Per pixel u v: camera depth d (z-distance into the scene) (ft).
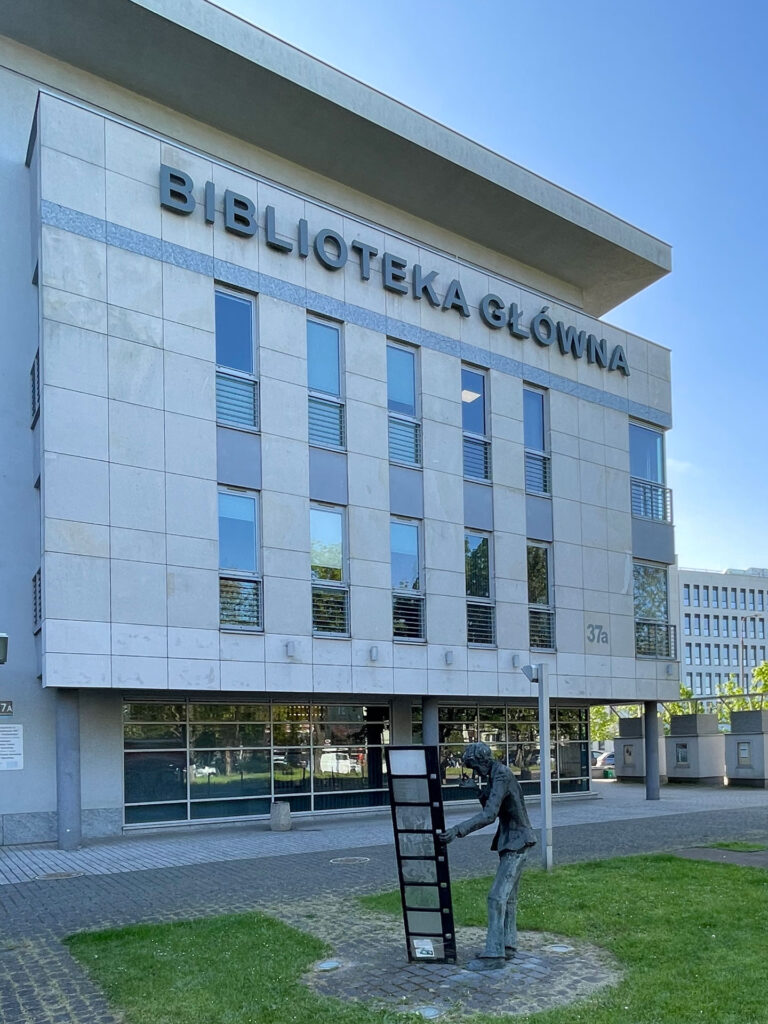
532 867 38.73
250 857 44.45
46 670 47.21
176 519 52.75
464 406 69.97
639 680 79.15
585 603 75.61
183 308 54.80
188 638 52.29
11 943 26.99
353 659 59.77
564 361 77.46
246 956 24.40
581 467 77.36
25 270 56.80
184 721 59.47
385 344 65.00
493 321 71.61
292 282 60.23
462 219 78.95
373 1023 19.16
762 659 368.27
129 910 31.68
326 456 60.59
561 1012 19.47
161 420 52.95
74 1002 21.20
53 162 50.93
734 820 60.13
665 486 85.97
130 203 53.57
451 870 38.93
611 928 26.96
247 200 58.39
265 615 55.93
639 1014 19.11
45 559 47.93
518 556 71.10
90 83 61.98
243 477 56.29
